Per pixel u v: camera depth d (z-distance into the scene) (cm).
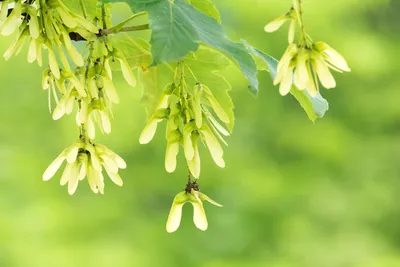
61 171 1062
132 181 1131
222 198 1183
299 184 1176
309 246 1159
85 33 269
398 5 1316
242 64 248
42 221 1014
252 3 1122
